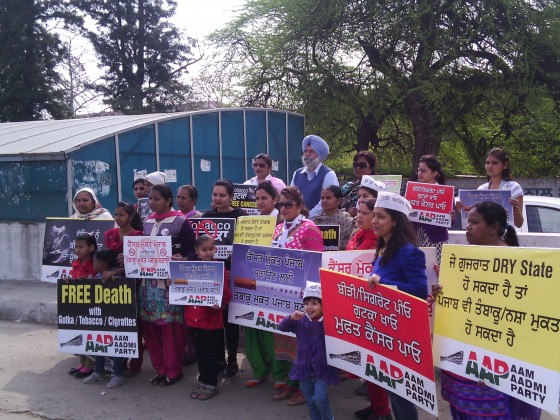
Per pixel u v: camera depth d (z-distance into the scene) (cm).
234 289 554
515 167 2542
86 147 1154
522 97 2106
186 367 642
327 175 701
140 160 1371
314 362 443
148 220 594
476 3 2008
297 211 549
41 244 1049
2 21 3444
